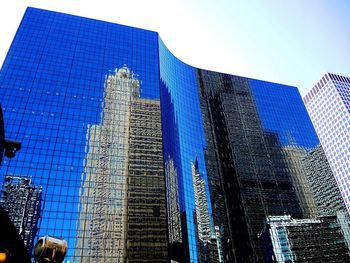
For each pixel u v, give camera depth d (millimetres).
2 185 102250
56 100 127688
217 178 167875
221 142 187625
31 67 132500
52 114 123438
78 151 118812
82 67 142875
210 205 152250
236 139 193750
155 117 148125
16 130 114438
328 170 197500
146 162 136375
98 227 107125
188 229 132125
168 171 145000
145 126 144375
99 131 128750
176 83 188875
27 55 135500
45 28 149000
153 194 129875
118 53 157000
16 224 96812
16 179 104500
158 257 115312
